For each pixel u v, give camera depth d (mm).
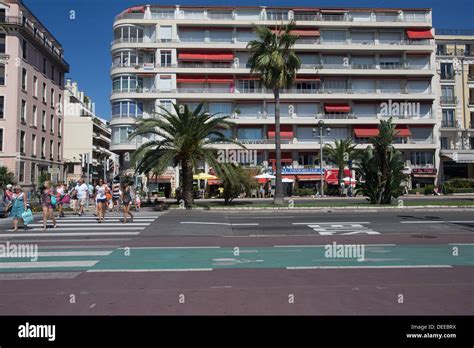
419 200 31312
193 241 11883
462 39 55031
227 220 17734
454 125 52531
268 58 27594
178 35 50531
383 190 24141
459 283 6902
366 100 51656
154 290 6520
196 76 49406
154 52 49719
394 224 15820
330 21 51750
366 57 53000
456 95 53062
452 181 47938
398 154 24250
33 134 43469
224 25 50625
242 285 6809
